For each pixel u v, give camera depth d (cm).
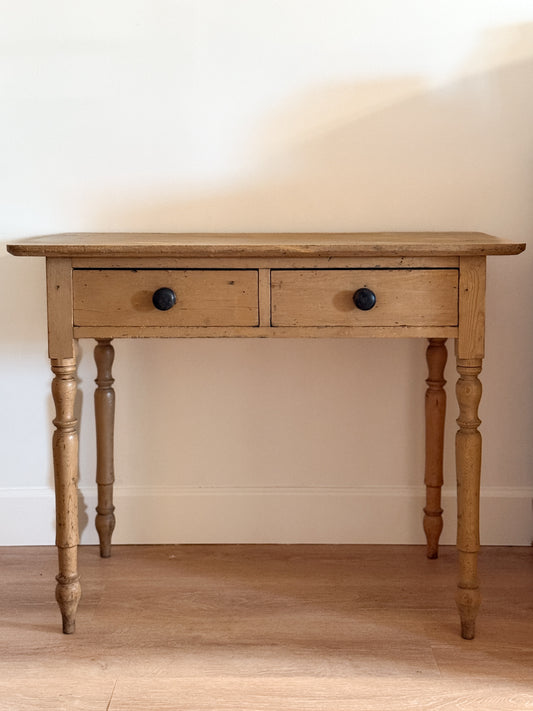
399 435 259
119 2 244
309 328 197
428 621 212
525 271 252
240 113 248
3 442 260
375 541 262
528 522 260
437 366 244
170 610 219
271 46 246
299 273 196
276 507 261
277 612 217
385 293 196
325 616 215
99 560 250
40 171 250
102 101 248
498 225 251
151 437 260
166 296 194
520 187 249
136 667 192
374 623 212
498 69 245
